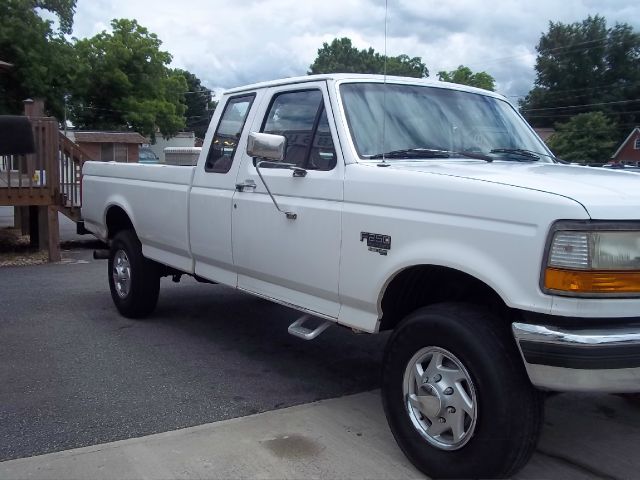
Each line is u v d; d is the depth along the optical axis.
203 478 3.37
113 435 3.88
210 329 6.32
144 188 6.08
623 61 64.75
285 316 6.88
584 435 3.99
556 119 65.81
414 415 3.42
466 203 3.19
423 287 3.75
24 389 4.62
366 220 3.69
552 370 2.85
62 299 7.54
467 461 3.14
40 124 10.29
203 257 5.34
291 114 4.59
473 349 3.08
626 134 59.47
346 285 3.86
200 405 4.37
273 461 3.55
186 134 49.91
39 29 26.39
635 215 2.86
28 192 10.26
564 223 2.82
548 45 68.06
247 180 4.73
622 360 2.80
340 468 3.48
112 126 43.31
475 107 4.72
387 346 3.55
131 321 6.57
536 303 2.89
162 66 44.59
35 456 3.59
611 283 2.81
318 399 4.52
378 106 4.29
